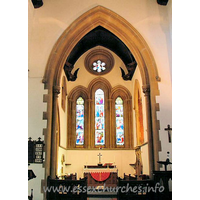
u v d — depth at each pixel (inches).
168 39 358.3
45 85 336.8
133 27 362.3
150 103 350.6
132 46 366.9
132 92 617.6
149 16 368.5
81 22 362.6
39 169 303.7
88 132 608.7
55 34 357.1
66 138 596.4
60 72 355.9
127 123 614.5
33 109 327.9
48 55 349.1
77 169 581.0
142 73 361.1
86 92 636.7
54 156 325.1
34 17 362.6
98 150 594.2
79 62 649.6
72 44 365.1
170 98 338.6
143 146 469.7
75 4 369.7
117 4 371.6
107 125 614.2
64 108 570.3
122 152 593.3
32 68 342.3
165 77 345.7
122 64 646.5
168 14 366.6
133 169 581.6
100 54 653.3
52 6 368.2
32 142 309.4
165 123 329.4
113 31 374.0
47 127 321.4
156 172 287.3
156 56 353.4
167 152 300.0
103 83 642.8
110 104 626.2
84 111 627.5
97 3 370.6
